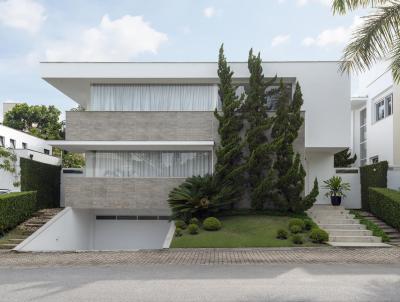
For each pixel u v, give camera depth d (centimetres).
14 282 967
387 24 1277
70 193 1931
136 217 2102
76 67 1983
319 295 816
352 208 2317
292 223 1698
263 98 1931
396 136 2258
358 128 2953
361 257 1305
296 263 1200
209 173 1950
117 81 2033
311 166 2248
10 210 1748
